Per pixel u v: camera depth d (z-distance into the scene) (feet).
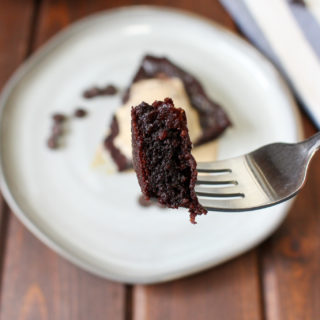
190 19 1.41
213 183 0.95
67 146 1.31
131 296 1.17
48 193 1.26
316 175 1.24
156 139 0.91
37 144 1.31
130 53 1.41
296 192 0.93
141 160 0.91
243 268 1.18
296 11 1.29
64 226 1.22
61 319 1.15
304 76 1.34
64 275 1.18
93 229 1.21
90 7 1.47
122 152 1.28
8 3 1.46
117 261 1.17
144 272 1.15
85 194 1.26
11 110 1.33
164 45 1.41
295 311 1.15
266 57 1.43
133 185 1.26
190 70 1.38
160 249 1.18
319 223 1.21
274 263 1.18
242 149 1.29
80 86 1.38
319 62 1.29
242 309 1.15
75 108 1.36
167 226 1.21
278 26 1.34
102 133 1.33
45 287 1.17
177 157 0.91
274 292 1.17
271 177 0.95
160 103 0.91
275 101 1.32
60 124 1.33
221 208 0.92
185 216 1.21
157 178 0.91
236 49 1.38
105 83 1.38
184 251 1.17
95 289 1.17
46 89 1.37
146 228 1.21
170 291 1.16
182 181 0.91
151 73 1.35
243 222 1.19
